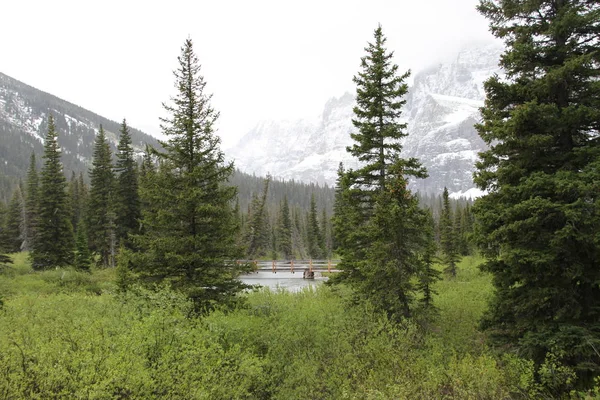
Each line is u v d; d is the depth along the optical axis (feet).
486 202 34.50
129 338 26.14
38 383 20.68
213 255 45.14
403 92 47.55
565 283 30.55
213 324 37.19
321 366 32.71
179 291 38.88
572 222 28.02
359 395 25.75
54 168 126.41
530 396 27.58
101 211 134.41
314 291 77.05
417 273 43.01
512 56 32.01
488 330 37.09
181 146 45.68
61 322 31.37
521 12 33.09
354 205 50.52
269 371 34.53
